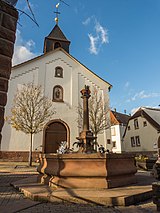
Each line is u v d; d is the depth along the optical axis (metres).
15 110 16.39
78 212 3.98
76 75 21.47
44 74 20.02
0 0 2.11
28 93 17.55
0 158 16.03
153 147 29.72
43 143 17.64
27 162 16.44
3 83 1.95
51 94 19.70
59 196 4.70
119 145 39.69
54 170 5.97
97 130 18.33
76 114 19.95
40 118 16.34
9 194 5.51
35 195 4.81
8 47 2.07
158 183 4.27
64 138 18.80
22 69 19.11
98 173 5.59
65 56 21.73
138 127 33.62
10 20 2.13
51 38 25.02
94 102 20.42
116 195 4.72
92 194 4.82
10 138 16.69
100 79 22.28
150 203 4.79
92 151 8.46
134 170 6.50
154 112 33.06
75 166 5.78
